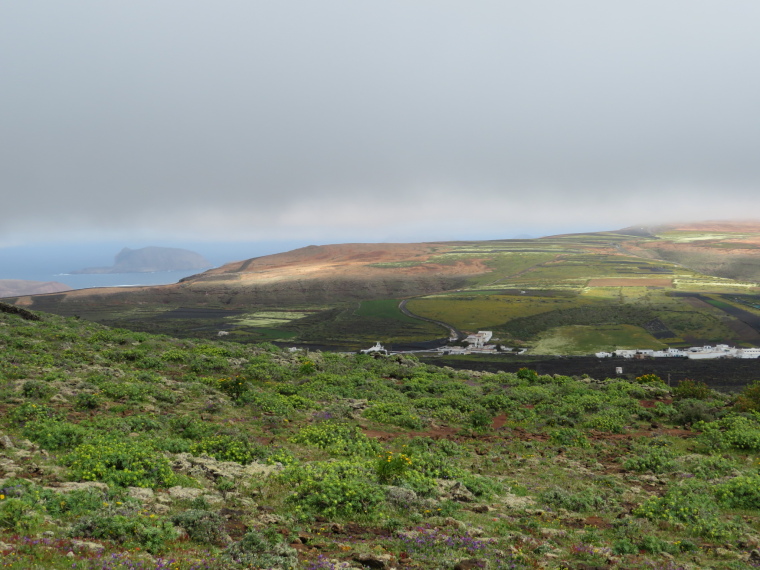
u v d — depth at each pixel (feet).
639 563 38.04
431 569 33.30
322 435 73.05
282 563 30.83
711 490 57.98
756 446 77.51
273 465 56.08
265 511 42.22
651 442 84.48
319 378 128.47
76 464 45.78
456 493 52.47
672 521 48.06
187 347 153.28
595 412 109.60
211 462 54.03
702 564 39.11
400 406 101.96
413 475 55.26
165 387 94.38
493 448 79.51
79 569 26.11
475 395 123.75
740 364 388.57
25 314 159.74
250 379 121.49
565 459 74.18
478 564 34.22
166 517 36.40
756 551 40.57
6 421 59.31
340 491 45.52
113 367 106.63
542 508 51.13
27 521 31.30
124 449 49.57
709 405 110.93
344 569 31.30
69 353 110.22
